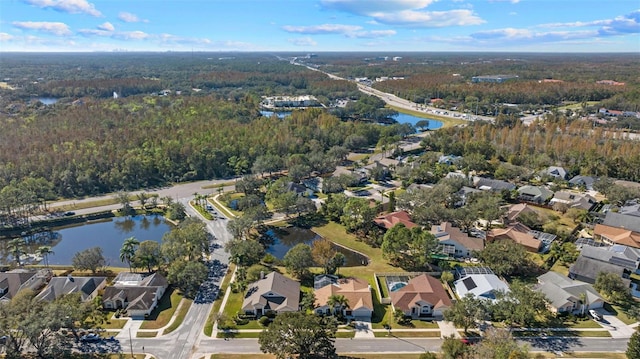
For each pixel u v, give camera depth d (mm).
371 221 132500
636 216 125562
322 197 163250
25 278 100062
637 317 86250
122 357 76062
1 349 74750
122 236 134875
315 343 72812
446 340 73062
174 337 81875
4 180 160500
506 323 85375
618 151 188500
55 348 74688
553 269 107250
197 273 98438
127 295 92188
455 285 99062
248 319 87500
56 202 157125
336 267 106188
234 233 123250
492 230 126875
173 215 143750
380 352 77625
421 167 180875
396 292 93000
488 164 187500
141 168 180000
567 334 81812
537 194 151375
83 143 199125
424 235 111125
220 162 196500
